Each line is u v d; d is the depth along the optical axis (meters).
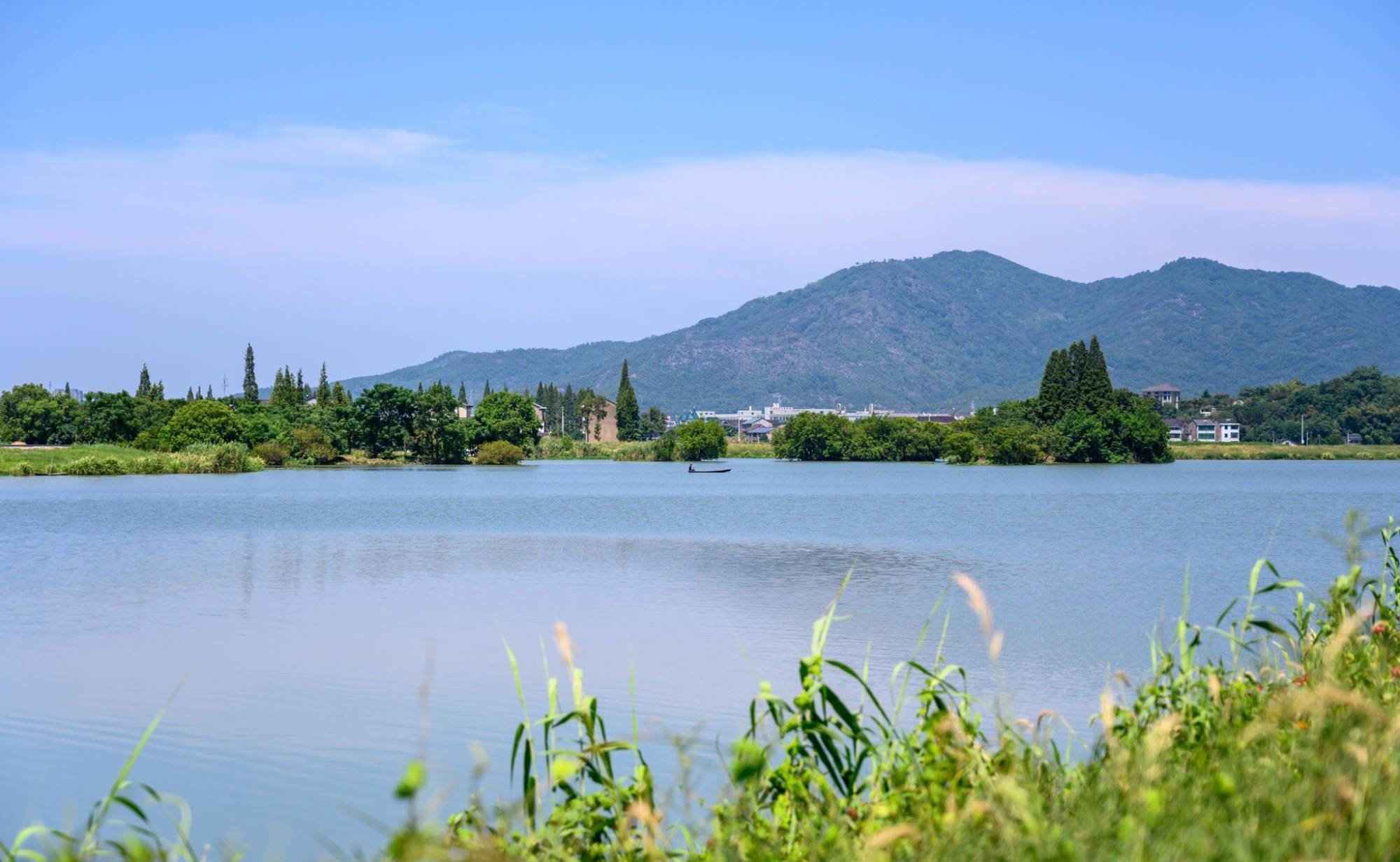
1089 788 6.12
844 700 17.84
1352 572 9.23
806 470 148.88
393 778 14.43
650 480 115.25
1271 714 6.69
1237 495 86.06
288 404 163.12
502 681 20.30
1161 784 5.93
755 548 45.59
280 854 11.76
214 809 13.30
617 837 7.07
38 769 14.97
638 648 23.67
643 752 14.09
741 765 6.78
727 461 191.88
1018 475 129.25
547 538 50.50
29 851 6.34
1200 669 8.67
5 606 29.98
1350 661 9.09
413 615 28.39
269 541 48.56
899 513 66.38
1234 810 5.14
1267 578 34.25
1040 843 4.84
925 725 7.80
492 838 6.74
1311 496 84.94
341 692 19.44
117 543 47.62
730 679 20.41
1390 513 66.12
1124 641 23.98
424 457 153.00
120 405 139.25
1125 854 4.62
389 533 52.81
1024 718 16.67
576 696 7.59
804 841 6.59
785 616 27.97
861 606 29.58
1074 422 160.25
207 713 17.89
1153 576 35.84
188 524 57.53
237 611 28.98
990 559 40.94
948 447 163.25
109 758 15.45
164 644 24.25
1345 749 5.78
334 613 28.72
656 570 38.25
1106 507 71.88
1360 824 4.69
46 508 68.94
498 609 29.31
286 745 16.00
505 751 15.58
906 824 5.80
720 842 6.48
